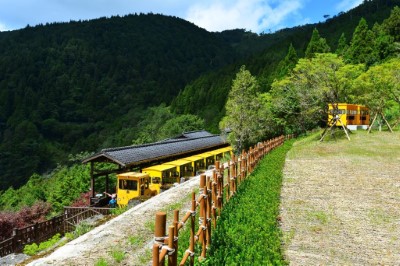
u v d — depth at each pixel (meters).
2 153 90.06
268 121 32.22
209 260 6.05
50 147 98.75
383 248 7.86
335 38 105.31
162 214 3.98
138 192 21.62
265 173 15.15
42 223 16.55
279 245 7.68
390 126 34.03
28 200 36.69
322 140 28.78
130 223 9.30
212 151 38.09
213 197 8.06
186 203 11.48
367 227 9.20
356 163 18.73
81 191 29.69
